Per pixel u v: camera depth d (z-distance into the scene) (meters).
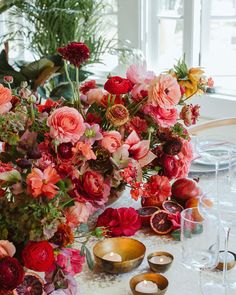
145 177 1.25
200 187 1.57
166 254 1.15
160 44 2.98
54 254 0.85
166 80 1.15
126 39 3.03
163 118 1.16
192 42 2.80
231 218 1.22
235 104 2.67
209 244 1.14
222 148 1.82
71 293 0.88
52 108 1.20
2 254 0.79
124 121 1.13
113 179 1.08
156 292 1.01
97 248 1.16
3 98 1.06
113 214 1.29
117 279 1.10
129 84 1.20
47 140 0.99
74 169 0.97
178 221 1.30
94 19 2.96
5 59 2.19
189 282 1.09
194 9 2.75
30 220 0.81
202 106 2.80
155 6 2.93
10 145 1.04
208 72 2.85
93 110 1.21
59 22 2.76
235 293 1.04
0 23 3.98
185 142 1.23
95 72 3.29
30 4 2.76
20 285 0.82
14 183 0.85
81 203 0.94
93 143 1.04
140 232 1.31
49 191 0.82
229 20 2.74
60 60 2.19
